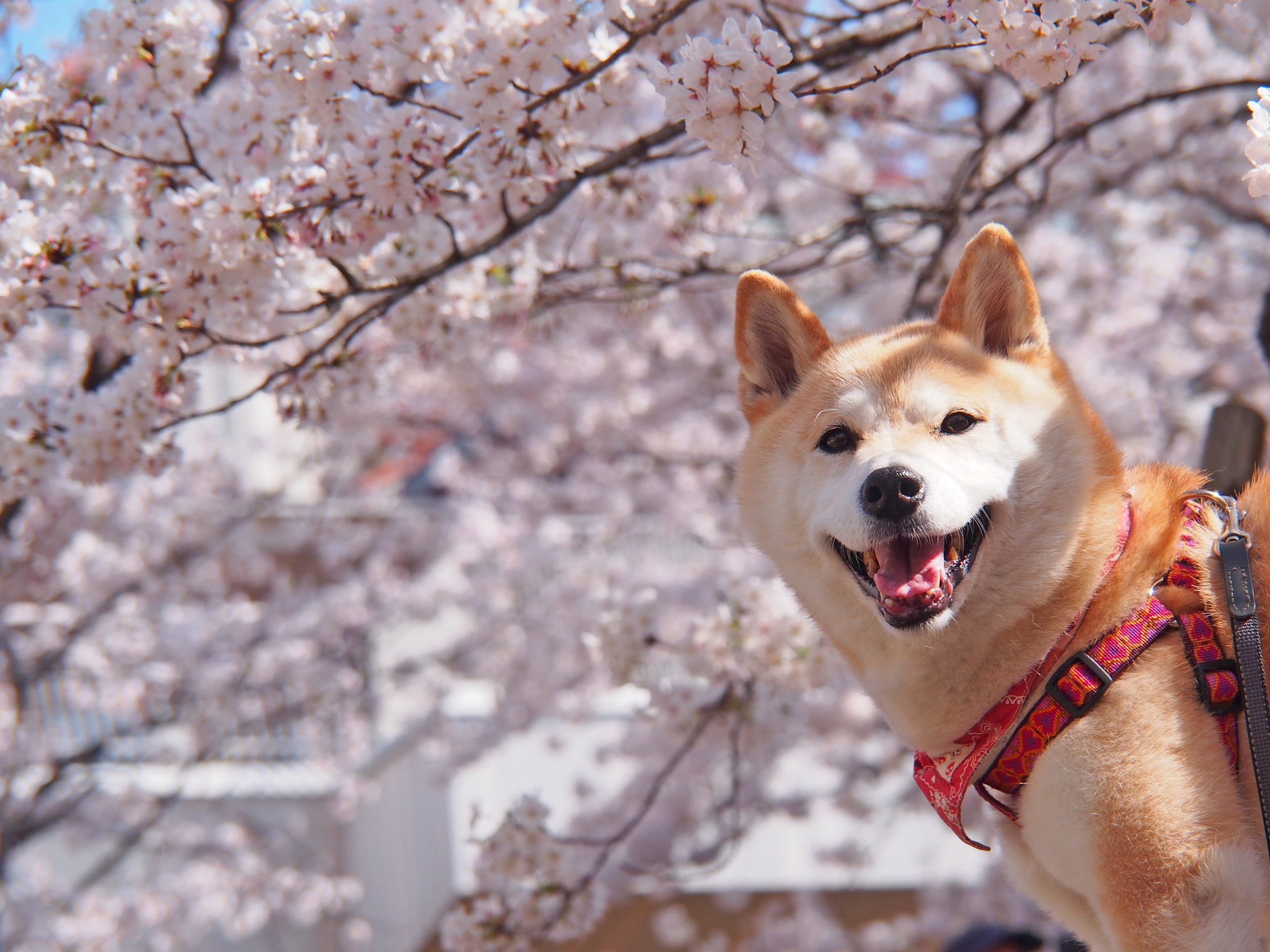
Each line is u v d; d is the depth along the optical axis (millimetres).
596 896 3375
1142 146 4562
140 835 7016
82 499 5848
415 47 2396
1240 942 1426
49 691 6906
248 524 8281
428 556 7965
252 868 7379
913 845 8867
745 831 5172
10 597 5582
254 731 8039
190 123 2680
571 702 6570
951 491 1717
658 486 6895
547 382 6918
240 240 2492
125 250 2564
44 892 6820
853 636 1940
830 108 3590
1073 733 1583
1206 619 1613
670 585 5773
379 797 8844
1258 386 5203
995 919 5742
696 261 3512
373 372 2898
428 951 9234
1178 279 5355
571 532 7016
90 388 3332
